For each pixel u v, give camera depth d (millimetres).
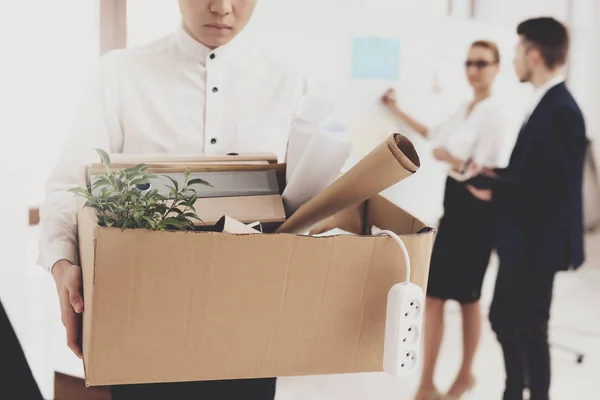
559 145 2490
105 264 665
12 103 2188
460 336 2871
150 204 708
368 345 758
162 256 676
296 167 904
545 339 2506
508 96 2793
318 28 2602
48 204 1018
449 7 2879
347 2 2627
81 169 883
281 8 2531
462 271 2629
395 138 694
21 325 2189
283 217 883
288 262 709
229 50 1249
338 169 868
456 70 2795
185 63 1235
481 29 2836
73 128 1178
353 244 722
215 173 896
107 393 1852
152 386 1087
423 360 2582
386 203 891
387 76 2725
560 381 2646
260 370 736
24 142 2221
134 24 2447
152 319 690
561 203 2500
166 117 1230
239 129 1272
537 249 2510
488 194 2627
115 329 685
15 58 2211
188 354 710
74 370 2232
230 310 708
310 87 1330
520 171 2555
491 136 2736
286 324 728
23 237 2172
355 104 2695
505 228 2580
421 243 746
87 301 733
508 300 2564
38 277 2350
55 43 2373
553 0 3365
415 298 709
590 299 3371
